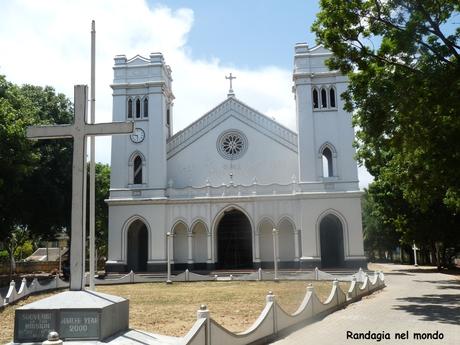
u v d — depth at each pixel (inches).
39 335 389.7
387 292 968.9
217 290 1111.6
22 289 990.4
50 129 477.4
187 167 1748.3
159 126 1728.6
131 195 1701.5
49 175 1630.2
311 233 1583.4
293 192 1631.4
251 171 1710.1
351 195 1588.3
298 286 1172.5
